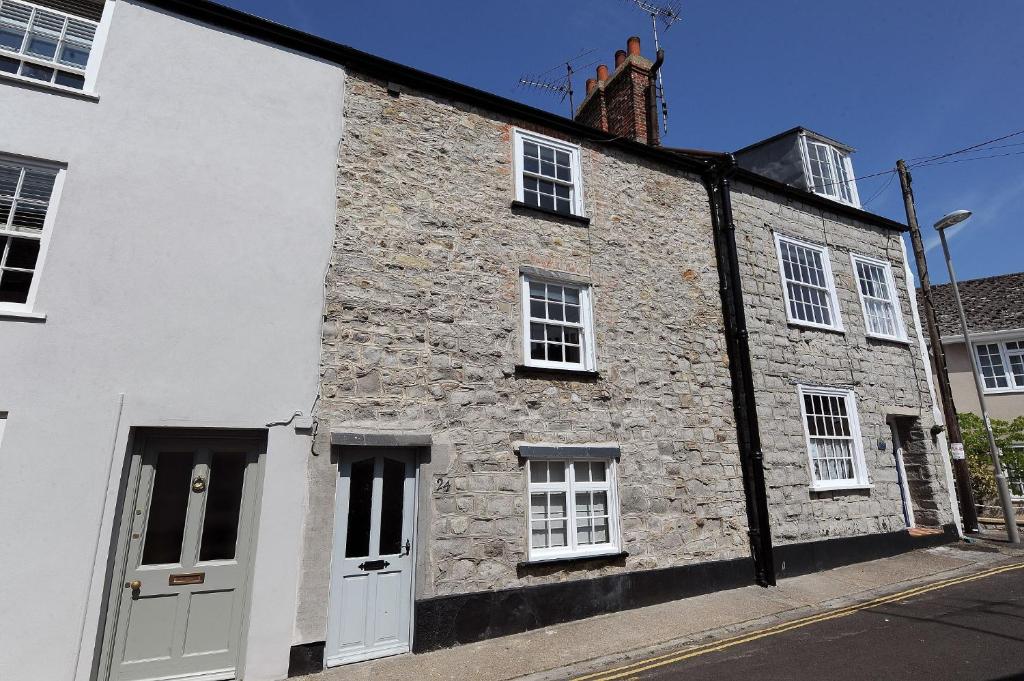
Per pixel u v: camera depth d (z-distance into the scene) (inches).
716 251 349.4
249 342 206.5
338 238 234.4
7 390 169.5
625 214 321.1
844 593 273.9
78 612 163.9
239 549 192.4
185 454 194.7
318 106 247.3
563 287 292.7
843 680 169.3
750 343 338.3
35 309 178.5
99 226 192.9
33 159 190.4
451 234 261.4
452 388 241.0
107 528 172.2
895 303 430.3
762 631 225.0
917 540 371.2
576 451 259.1
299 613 190.2
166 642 177.2
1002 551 362.0
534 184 303.4
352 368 222.7
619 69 408.2
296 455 203.6
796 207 400.8
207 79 226.4
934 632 210.7
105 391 181.5
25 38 213.3
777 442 328.2
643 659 198.1
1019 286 686.5
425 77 272.7
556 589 240.1
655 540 272.1
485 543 230.4
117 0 219.8
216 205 213.6
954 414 445.4
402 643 208.2
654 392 295.0
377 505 216.1
